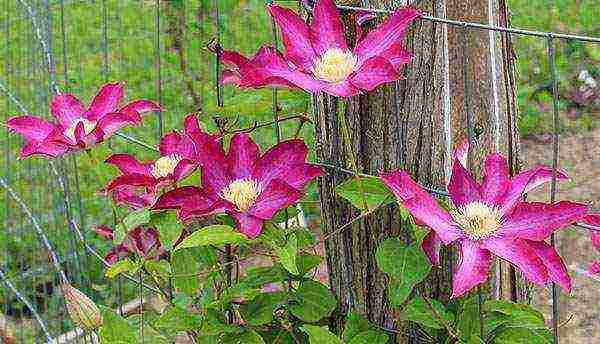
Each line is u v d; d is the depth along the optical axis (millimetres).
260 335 844
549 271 708
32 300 1376
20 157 814
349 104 824
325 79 738
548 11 2199
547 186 1687
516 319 789
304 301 832
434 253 740
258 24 1921
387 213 841
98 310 812
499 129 827
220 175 779
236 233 749
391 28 743
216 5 873
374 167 833
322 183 866
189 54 1838
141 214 813
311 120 857
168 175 792
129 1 2111
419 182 824
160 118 892
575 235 1379
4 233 1474
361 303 878
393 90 809
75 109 848
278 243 766
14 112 1632
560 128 1907
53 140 804
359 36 751
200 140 775
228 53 771
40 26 1244
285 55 752
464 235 721
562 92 2004
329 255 888
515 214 724
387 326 870
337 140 833
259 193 770
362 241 860
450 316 804
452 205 778
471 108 815
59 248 1272
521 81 2043
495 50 815
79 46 1951
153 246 862
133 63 1956
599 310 1340
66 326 1295
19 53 1302
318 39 755
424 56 800
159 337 860
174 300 862
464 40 746
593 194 1665
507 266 853
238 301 832
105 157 867
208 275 853
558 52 2092
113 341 825
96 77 1907
